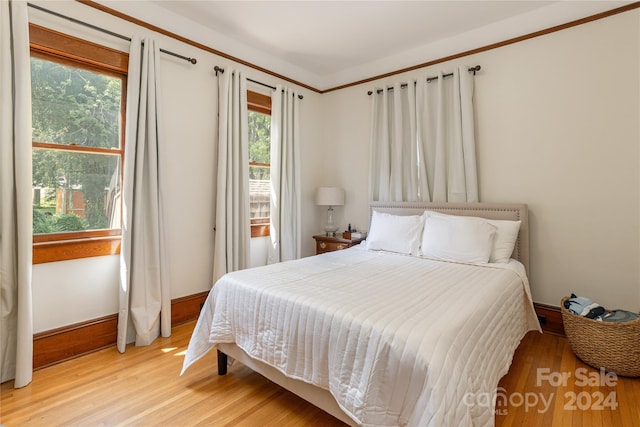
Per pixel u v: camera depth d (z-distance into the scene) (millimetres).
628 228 2334
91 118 2334
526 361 2168
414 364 1146
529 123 2721
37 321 2078
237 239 3098
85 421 1568
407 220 3018
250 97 3352
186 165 2844
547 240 2668
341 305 1491
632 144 2301
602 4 2379
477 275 2117
